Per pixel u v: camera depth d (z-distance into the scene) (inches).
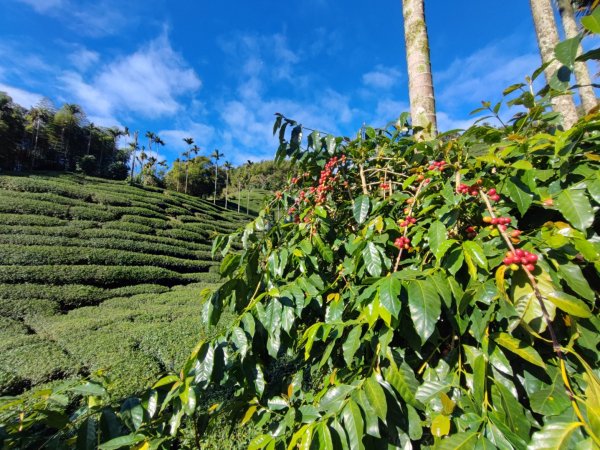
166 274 447.2
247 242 54.6
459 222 38.1
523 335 29.7
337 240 48.9
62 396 41.4
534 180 31.8
